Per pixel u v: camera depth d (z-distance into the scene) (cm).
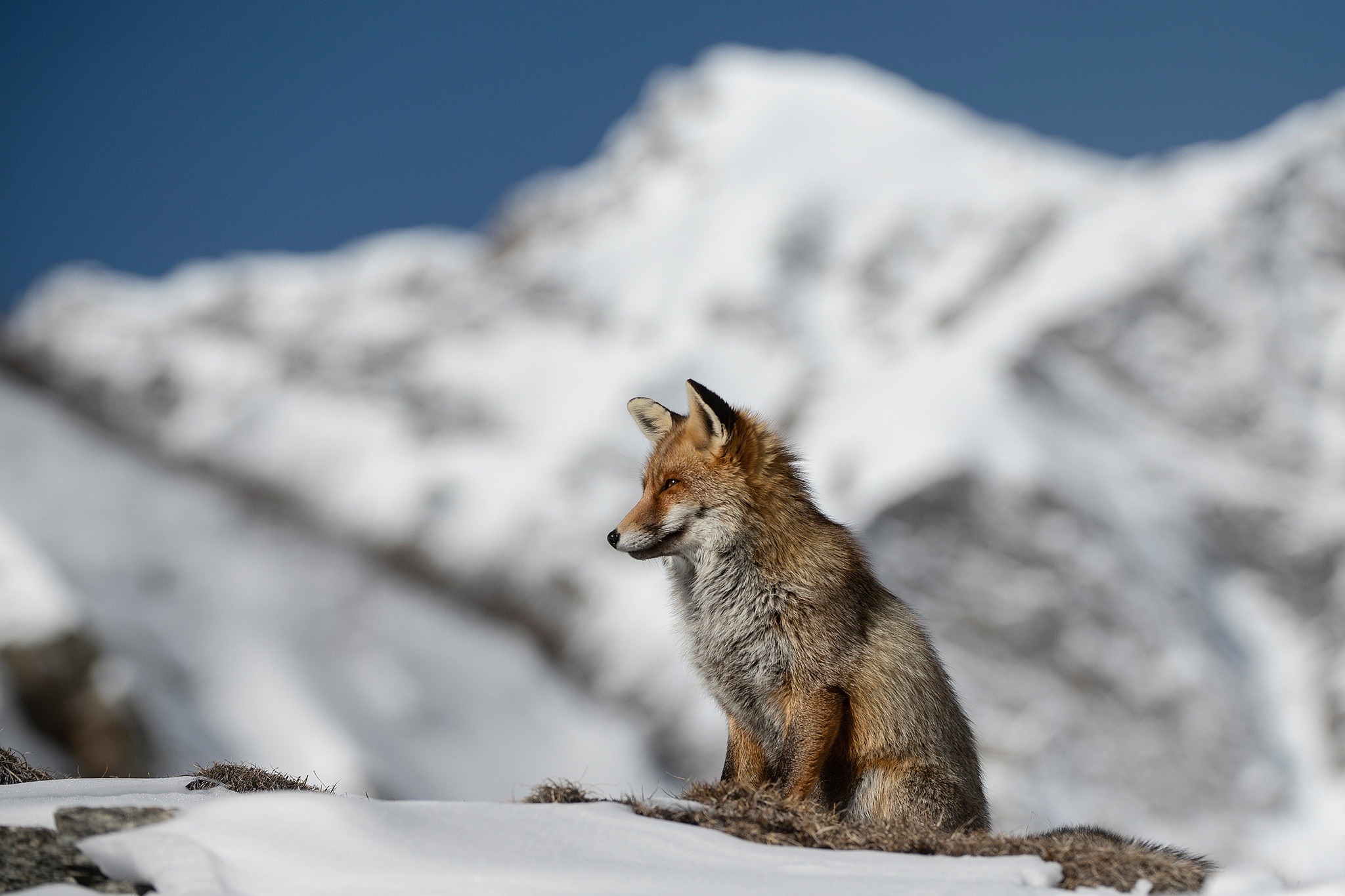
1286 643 15412
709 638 1183
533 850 728
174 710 7844
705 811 917
